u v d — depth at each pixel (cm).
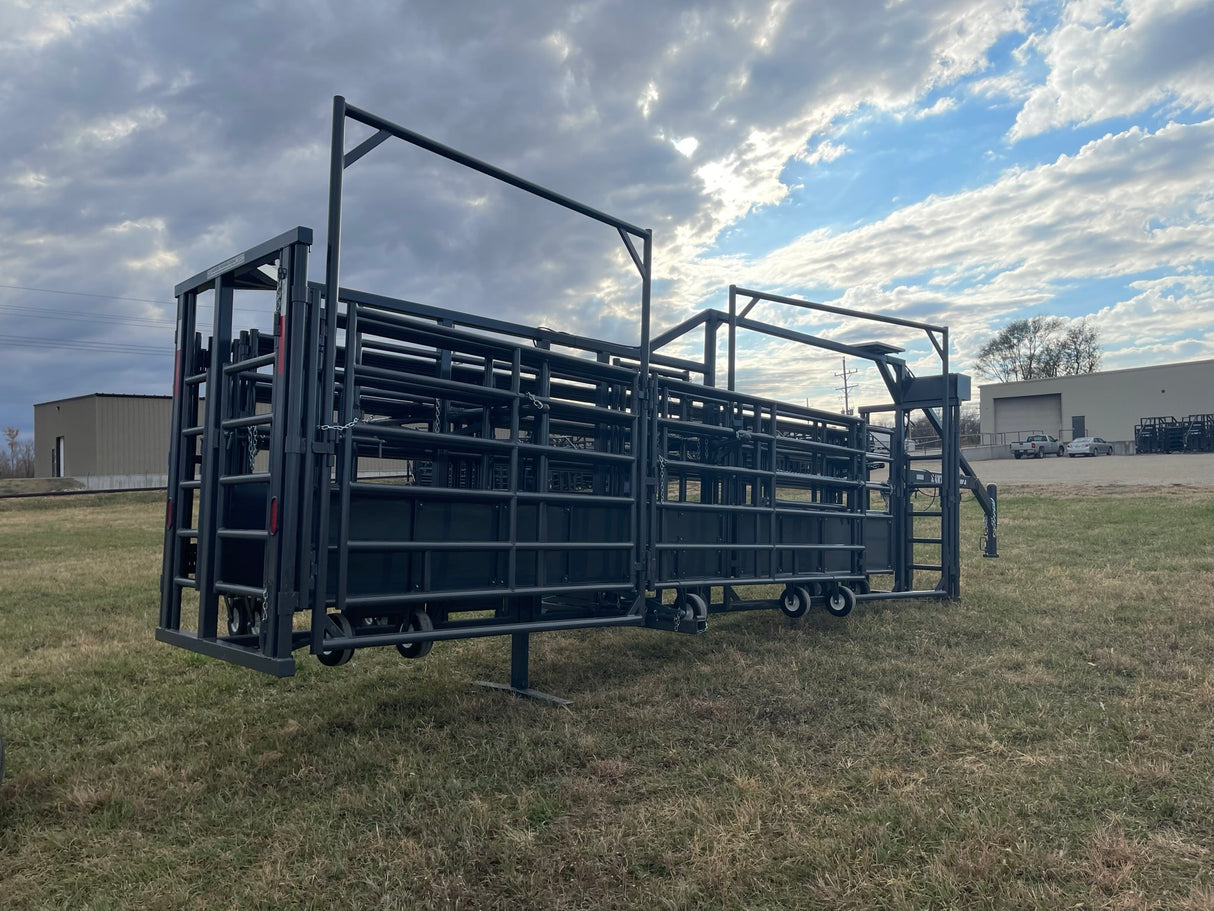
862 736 486
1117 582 1023
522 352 521
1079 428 5891
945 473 964
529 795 398
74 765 448
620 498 581
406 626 476
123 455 4150
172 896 311
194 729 506
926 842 352
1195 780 412
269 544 399
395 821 372
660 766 445
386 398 581
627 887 319
